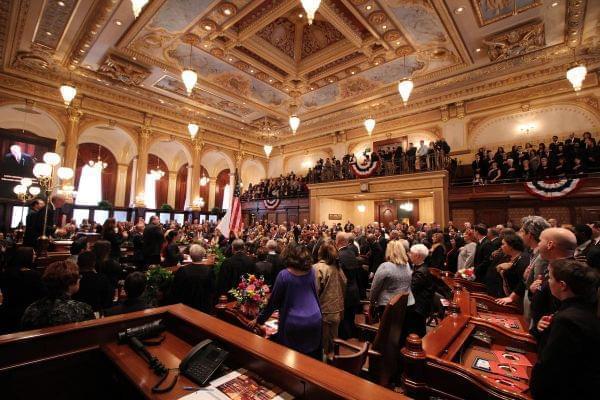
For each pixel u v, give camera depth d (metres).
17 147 10.94
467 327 2.53
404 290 3.32
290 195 16.05
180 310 2.20
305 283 2.57
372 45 9.28
